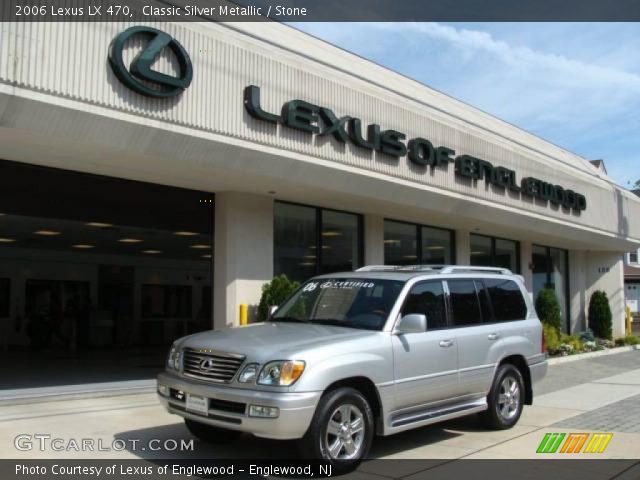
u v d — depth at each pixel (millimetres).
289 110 10703
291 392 5613
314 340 6188
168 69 9133
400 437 7684
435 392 7012
